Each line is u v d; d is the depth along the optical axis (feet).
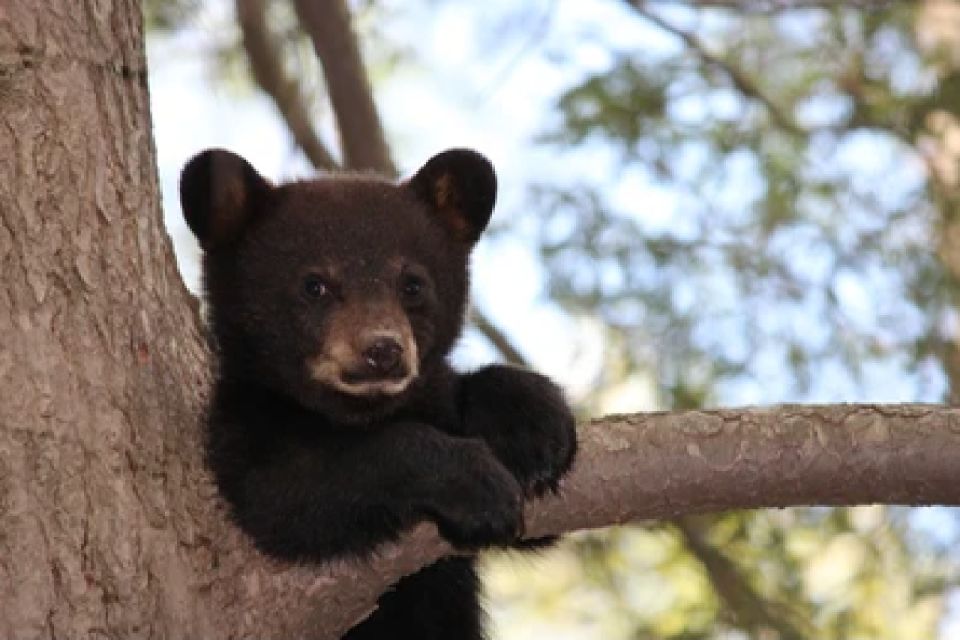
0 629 29.96
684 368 66.49
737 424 33.94
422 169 42.32
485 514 33.19
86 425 30.99
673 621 66.13
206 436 33.94
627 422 34.37
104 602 30.58
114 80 33.32
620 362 67.00
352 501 33.42
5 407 30.55
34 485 30.45
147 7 69.62
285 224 39.11
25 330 30.91
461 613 43.39
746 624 61.62
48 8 32.40
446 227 42.27
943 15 67.51
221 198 39.50
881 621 65.62
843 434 33.65
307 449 34.12
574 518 34.40
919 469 33.50
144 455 31.65
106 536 30.73
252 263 38.96
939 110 66.23
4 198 31.32
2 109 31.68
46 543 30.35
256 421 35.32
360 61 63.05
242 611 32.78
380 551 33.71
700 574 66.44
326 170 58.75
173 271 34.63
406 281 39.04
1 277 31.04
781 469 33.68
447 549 34.17
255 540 33.01
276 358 38.19
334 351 37.35
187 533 32.09
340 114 63.93
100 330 31.60
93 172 32.24
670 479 33.83
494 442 35.65
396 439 33.91
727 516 64.03
